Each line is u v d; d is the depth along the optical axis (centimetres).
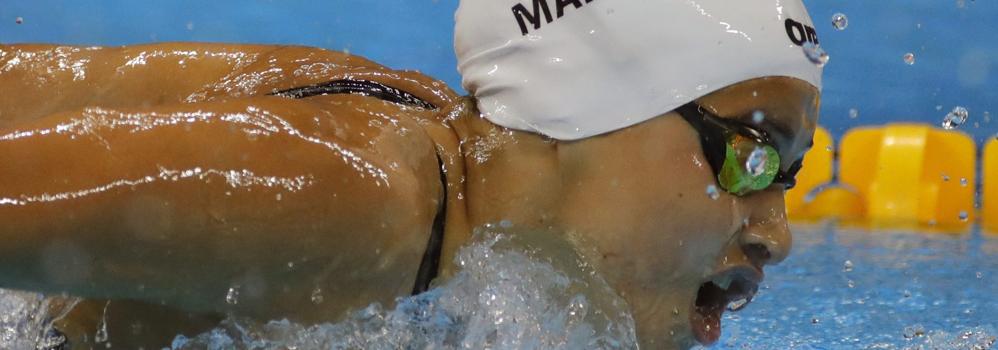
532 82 436
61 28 1719
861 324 773
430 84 502
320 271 396
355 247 393
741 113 425
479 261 428
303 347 416
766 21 432
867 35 1964
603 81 425
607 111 423
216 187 370
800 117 439
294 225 379
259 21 1844
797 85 432
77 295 385
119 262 370
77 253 361
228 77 531
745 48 424
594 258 430
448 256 431
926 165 1349
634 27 424
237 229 374
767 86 426
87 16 1772
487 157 440
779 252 451
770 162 434
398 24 1894
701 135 425
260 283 395
